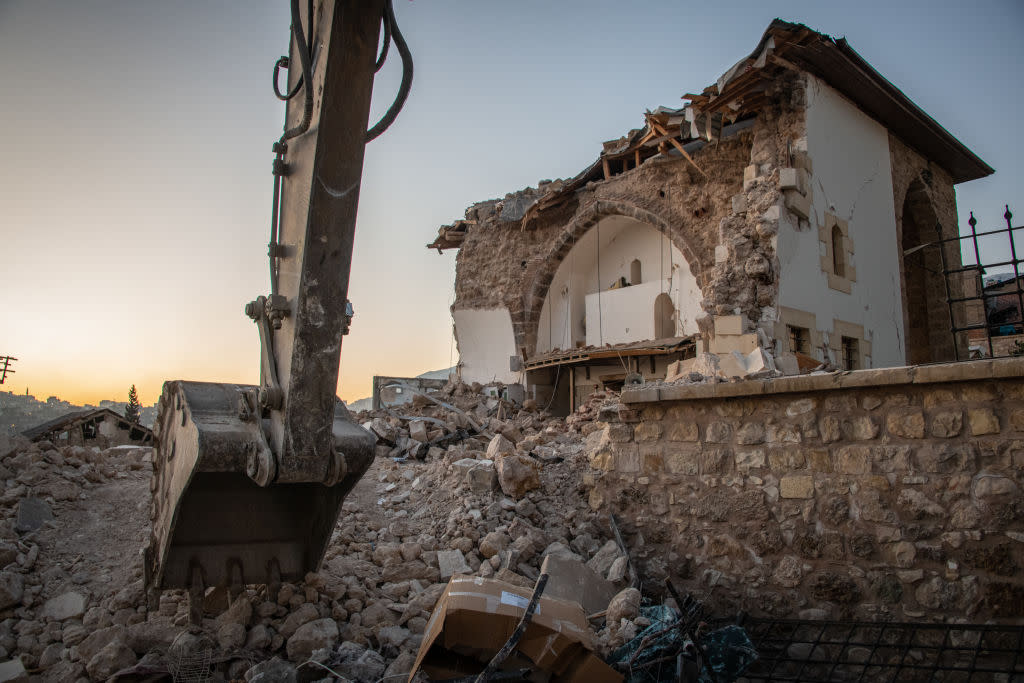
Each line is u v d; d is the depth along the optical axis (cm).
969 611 475
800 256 1151
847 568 536
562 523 717
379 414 1387
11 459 677
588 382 1991
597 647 443
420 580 588
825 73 1241
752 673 501
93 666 417
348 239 390
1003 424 479
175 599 509
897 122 1472
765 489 591
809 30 1086
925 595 496
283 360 399
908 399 524
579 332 2097
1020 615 455
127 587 519
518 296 2150
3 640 463
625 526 681
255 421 411
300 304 381
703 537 623
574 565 596
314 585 516
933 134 1537
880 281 1384
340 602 531
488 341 2256
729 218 1172
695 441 644
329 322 390
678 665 434
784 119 1208
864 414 545
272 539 511
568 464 845
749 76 1169
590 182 1880
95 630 477
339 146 374
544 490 776
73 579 541
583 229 1958
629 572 625
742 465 608
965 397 497
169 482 462
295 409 390
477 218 2373
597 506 710
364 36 367
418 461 1078
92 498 676
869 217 1373
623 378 1861
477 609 398
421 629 506
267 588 511
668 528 649
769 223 1103
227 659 440
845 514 544
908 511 513
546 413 1969
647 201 1719
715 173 1585
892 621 506
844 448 552
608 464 707
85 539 600
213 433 407
